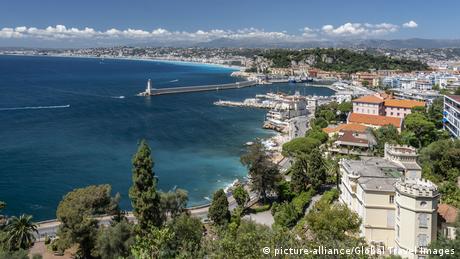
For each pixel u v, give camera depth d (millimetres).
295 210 116750
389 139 177625
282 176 149375
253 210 132000
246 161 140500
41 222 125500
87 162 193250
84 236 93062
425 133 182875
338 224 81062
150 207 92188
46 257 99562
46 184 163375
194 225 87688
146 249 61125
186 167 190750
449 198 107000
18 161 191125
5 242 93250
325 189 141125
